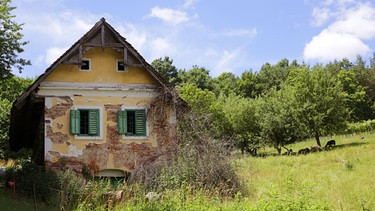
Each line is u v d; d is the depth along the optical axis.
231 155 18.47
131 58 20.64
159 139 20.47
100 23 20.14
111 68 20.70
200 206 12.15
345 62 92.38
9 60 21.61
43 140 20.58
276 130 40.88
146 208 12.49
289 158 28.67
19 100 19.16
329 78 40.16
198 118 20.16
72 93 20.05
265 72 95.56
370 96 78.56
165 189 15.75
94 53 20.64
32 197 16.14
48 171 17.73
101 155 19.77
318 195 14.93
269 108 42.69
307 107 38.91
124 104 20.55
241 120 43.81
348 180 18.45
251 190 17.19
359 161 25.16
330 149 34.25
